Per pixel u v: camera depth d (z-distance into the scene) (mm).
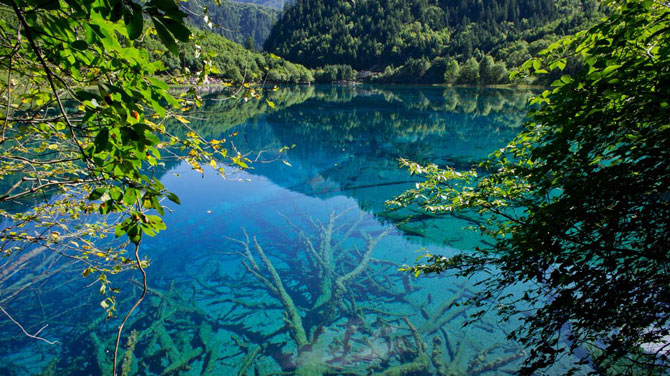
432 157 18516
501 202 3947
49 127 2375
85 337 5973
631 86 1957
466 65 80812
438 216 10500
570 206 2250
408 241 9227
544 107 2551
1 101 2332
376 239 9359
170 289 7293
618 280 1983
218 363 5566
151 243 8969
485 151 19375
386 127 27469
